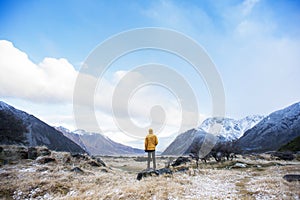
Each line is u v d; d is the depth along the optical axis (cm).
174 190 1210
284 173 1788
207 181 1531
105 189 1349
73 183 1491
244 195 1125
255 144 19100
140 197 1132
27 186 1357
